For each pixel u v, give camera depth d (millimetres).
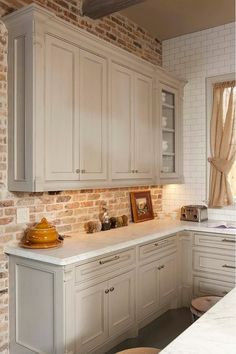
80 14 3316
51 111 2584
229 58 4035
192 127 4305
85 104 2891
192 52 4320
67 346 2301
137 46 4121
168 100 4188
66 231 3127
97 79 3020
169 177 4086
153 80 3816
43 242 2574
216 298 2629
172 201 4449
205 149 4203
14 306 2611
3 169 2621
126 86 3389
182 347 1105
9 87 2623
